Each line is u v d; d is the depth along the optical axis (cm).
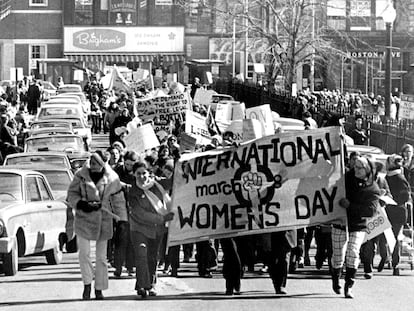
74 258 2161
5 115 3309
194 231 1645
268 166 1652
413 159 2222
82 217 1516
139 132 2405
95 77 7512
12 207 1852
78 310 1434
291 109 4994
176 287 1697
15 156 2581
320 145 1645
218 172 1655
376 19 8594
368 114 4312
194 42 9194
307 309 1465
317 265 1953
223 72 9169
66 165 2562
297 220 1636
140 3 9162
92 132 5712
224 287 1703
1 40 9250
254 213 1638
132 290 1655
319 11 7700
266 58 7225
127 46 9169
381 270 1956
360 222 1605
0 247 1780
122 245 1775
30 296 1580
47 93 6569
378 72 8494
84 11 9144
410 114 3186
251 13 7350
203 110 3706
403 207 1917
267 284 1745
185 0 8562
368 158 1772
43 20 9275
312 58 6488
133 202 1545
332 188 1634
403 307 1499
